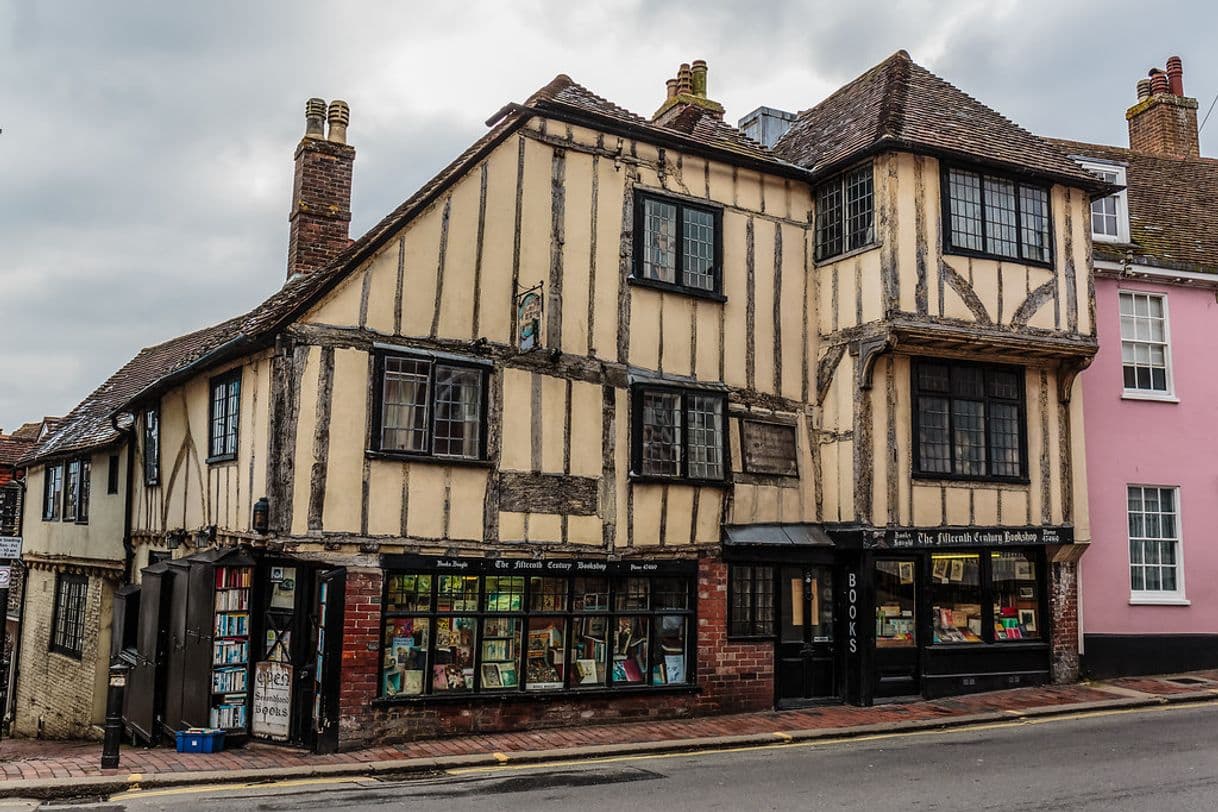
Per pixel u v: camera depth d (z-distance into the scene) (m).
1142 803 7.41
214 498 11.23
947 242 12.41
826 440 12.77
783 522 12.39
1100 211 15.26
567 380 11.10
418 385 10.23
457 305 10.53
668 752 9.74
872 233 12.37
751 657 11.86
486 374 10.61
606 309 11.48
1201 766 8.66
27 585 19.84
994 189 12.95
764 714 11.59
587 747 9.66
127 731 12.31
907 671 12.44
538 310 10.60
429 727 9.94
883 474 12.29
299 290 11.05
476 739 9.99
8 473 22.44
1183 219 16.22
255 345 10.10
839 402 12.65
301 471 9.57
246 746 9.78
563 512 10.87
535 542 10.64
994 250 12.80
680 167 12.27
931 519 12.46
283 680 9.95
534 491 10.72
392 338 10.15
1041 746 9.73
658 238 12.01
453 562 10.16
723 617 11.76
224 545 10.76
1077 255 13.38
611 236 11.63
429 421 10.23
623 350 11.54
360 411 9.91
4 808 7.27
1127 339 14.82
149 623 11.47
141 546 14.14
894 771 8.69
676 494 11.62
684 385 11.79
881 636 12.35
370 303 10.07
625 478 11.33
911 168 12.41
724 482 11.91
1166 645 14.16
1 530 17.41
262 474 9.85
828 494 12.65
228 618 10.13
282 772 8.44
